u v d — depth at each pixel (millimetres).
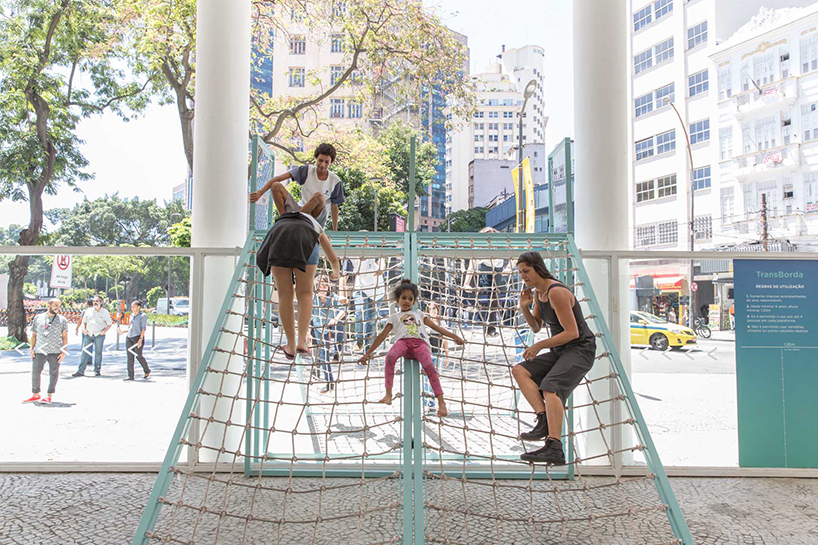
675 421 6160
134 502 4273
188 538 3689
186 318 5320
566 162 5336
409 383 3785
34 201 18719
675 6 32281
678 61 32156
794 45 27344
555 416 3441
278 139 18719
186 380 5285
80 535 3664
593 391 5211
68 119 19703
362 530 3820
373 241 5176
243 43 5672
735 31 30625
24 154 17906
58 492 4484
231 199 5539
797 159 27203
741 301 5215
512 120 86125
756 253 5227
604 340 3957
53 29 18375
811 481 4934
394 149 28391
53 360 5328
